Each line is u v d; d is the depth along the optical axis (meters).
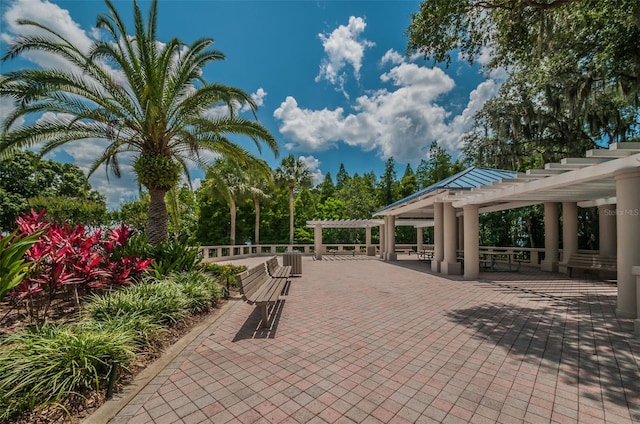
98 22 7.62
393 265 15.01
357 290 7.99
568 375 3.13
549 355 3.66
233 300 6.64
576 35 9.20
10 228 18.64
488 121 16.72
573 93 11.31
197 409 2.52
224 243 29.44
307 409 2.53
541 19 7.82
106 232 7.23
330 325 4.87
